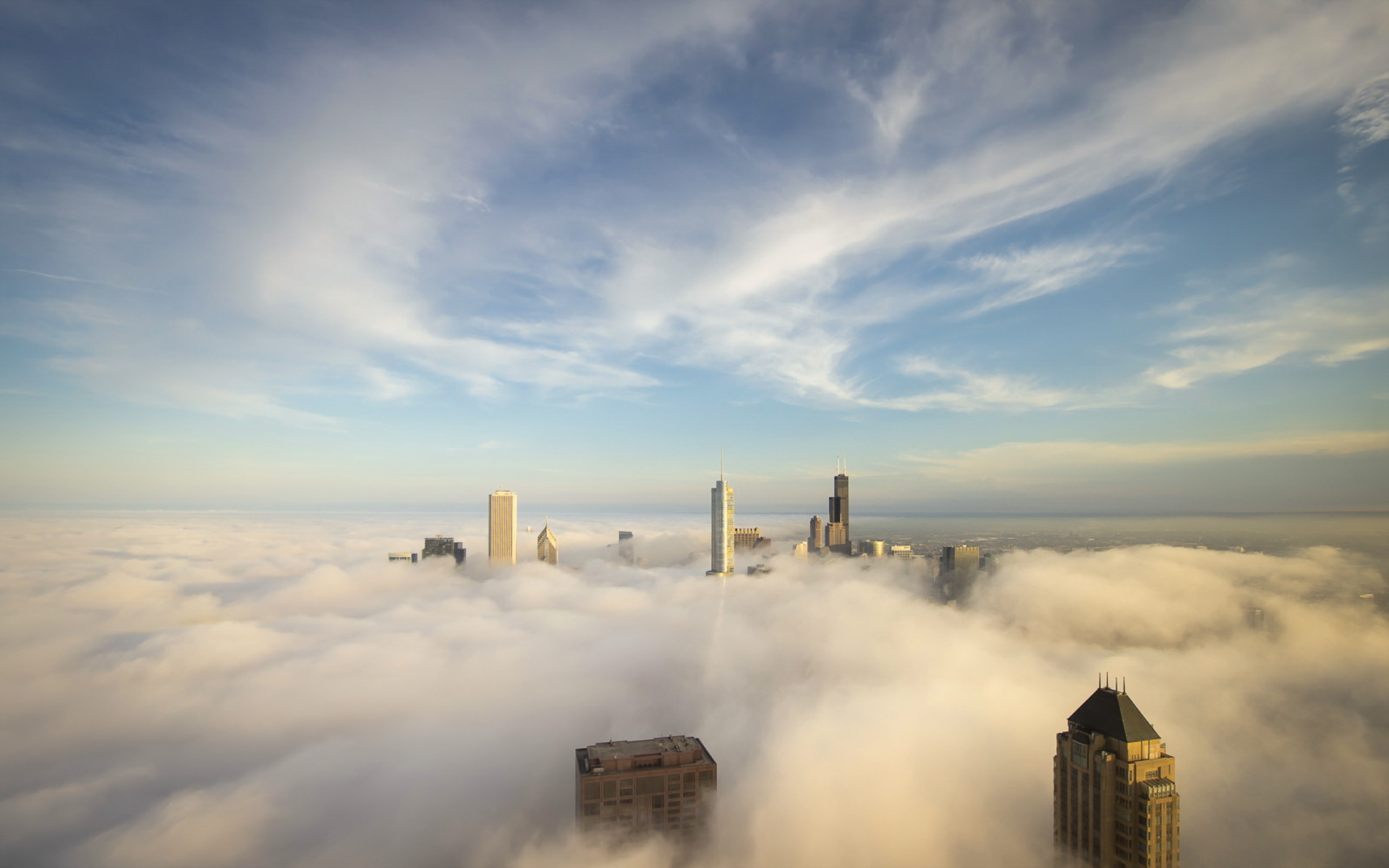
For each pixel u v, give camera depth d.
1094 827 113.38
